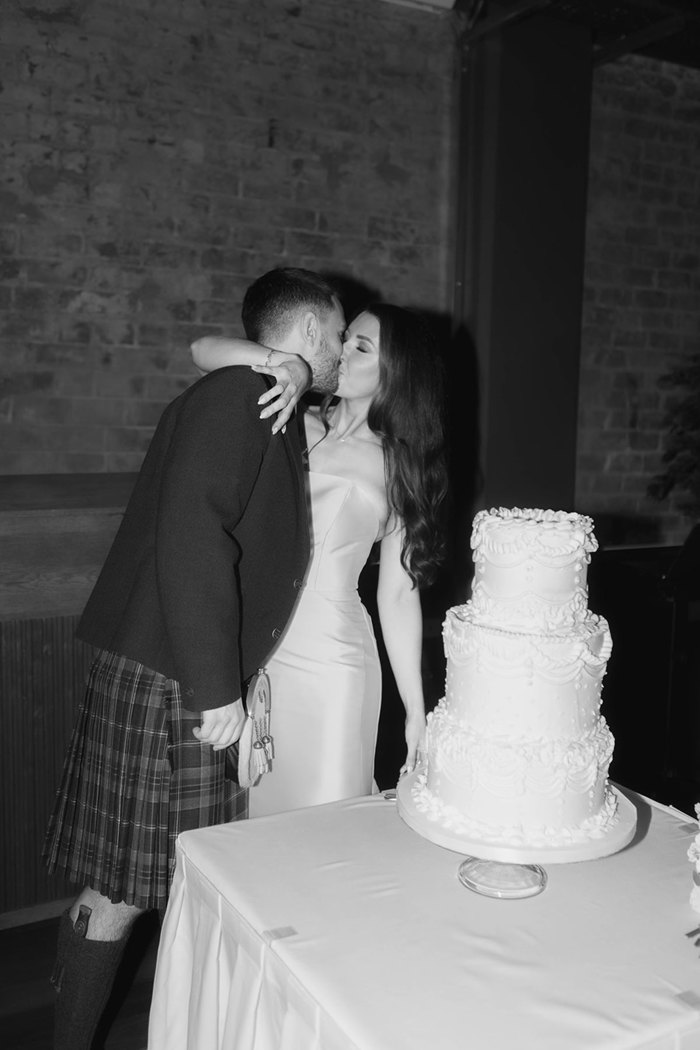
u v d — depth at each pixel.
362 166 4.73
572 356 4.91
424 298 4.98
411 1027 1.05
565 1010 1.09
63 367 4.21
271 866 1.40
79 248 4.17
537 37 4.59
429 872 1.39
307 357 1.97
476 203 4.70
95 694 1.84
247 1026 1.24
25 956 2.43
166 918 1.50
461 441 4.85
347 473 2.02
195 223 4.39
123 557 1.84
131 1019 2.19
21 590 2.39
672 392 5.91
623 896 1.34
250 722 1.81
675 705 3.59
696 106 5.75
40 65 4.00
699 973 1.17
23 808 2.51
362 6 4.61
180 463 1.62
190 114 4.31
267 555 1.79
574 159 4.78
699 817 1.32
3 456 4.15
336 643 2.00
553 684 1.31
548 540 1.33
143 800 1.76
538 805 1.31
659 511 5.96
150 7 4.17
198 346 1.94
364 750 2.05
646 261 5.72
